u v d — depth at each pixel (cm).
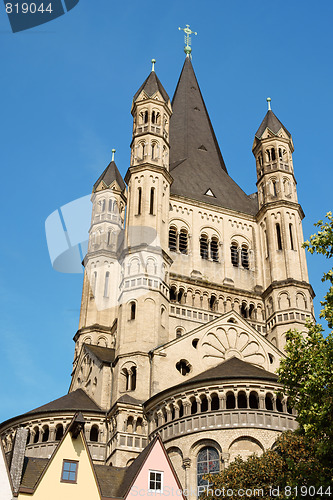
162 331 6662
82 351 7462
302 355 3659
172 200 8081
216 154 9475
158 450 4406
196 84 10544
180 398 5534
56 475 4125
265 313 7569
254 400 5453
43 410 6088
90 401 6544
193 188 8481
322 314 3653
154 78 8569
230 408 5406
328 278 3694
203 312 7256
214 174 8988
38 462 4394
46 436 6084
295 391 3684
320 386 3403
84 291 8450
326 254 3709
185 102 10069
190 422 5328
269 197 8238
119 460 5562
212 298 7556
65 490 4091
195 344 6525
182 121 9750
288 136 8694
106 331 7956
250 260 8094
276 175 8356
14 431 6153
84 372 7231
